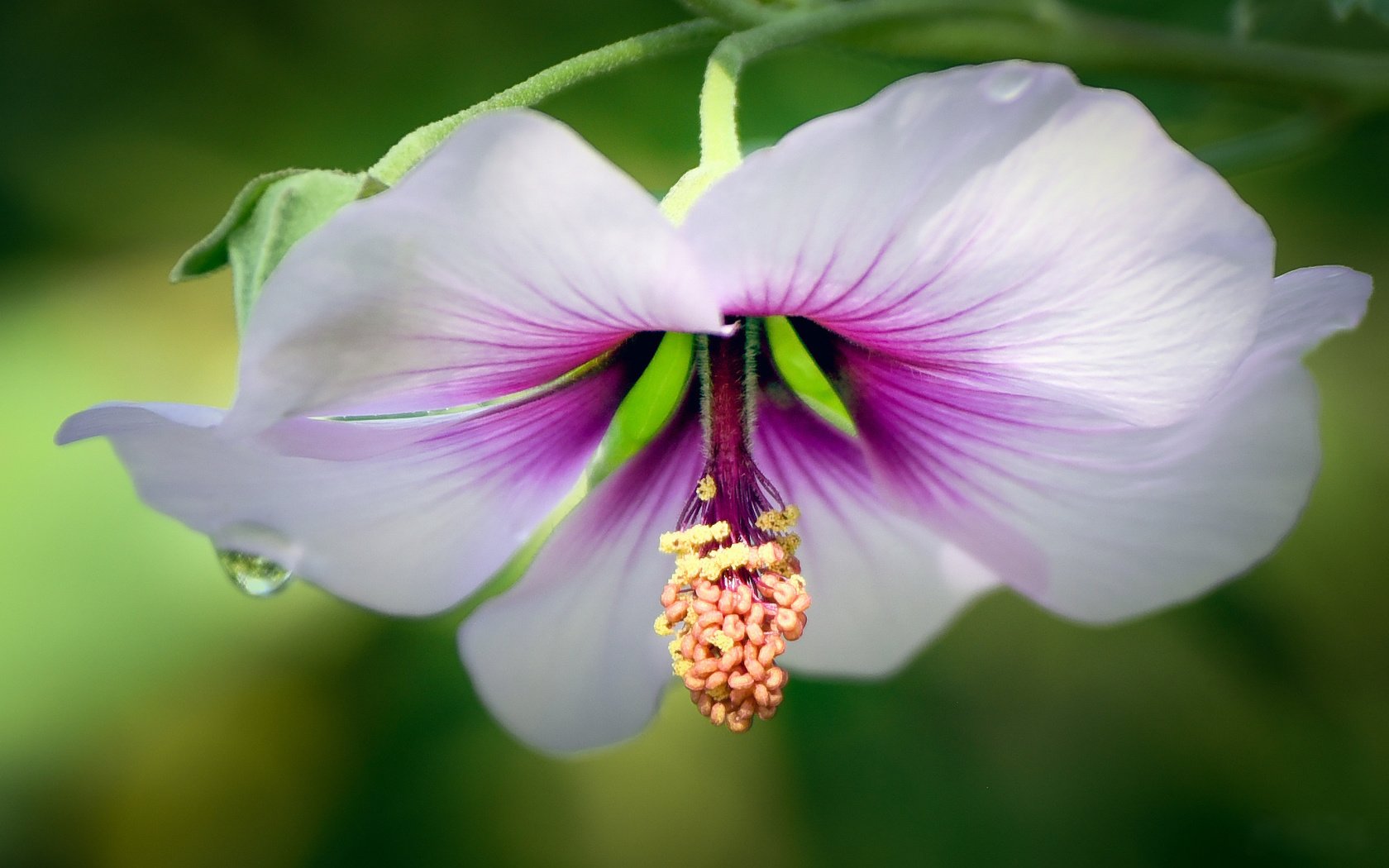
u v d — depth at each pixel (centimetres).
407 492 18
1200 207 16
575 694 19
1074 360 17
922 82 15
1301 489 18
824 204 16
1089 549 18
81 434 17
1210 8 21
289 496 17
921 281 17
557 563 18
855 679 19
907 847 22
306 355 16
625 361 18
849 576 19
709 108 17
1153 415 17
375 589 18
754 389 18
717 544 18
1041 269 16
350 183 17
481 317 17
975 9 19
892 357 18
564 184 16
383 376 17
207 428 17
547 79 18
